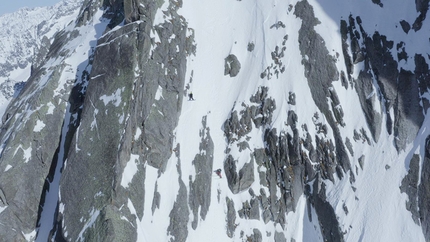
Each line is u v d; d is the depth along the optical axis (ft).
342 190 152.05
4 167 153.99
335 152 156.46
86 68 172.55
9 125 170.40
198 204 152.05
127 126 146.10
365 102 161.07
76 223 137.18
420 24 166.30
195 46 180.14
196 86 172.55
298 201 155.74
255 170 159.74
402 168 149.89
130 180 141.69
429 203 144.05
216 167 161.38
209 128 166.40
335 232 148.25
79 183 143.02
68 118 165.17
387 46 166.20
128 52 156.25
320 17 176.14
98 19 194.49
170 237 142.00
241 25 186.19
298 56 171.94
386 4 173.47
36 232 152.15
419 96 157.89
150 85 155.63
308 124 160.76
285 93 166.61
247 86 172.14
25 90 184.96
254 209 155.02
